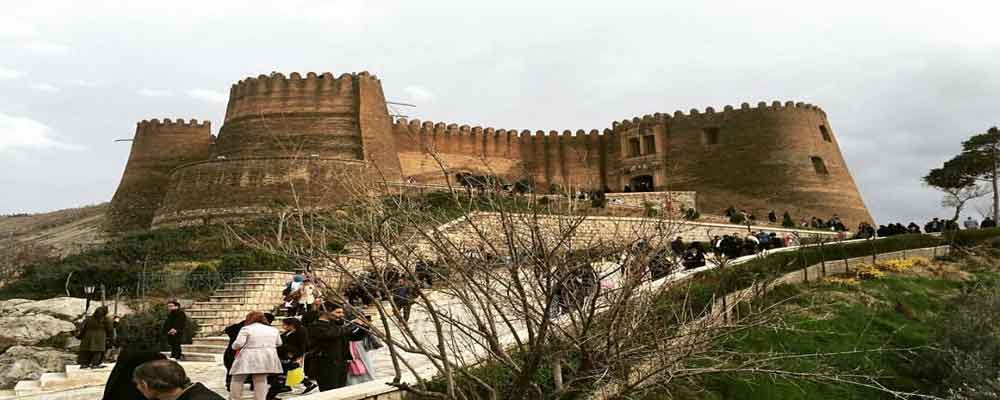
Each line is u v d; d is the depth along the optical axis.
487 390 9.36
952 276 25.44
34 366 20.78
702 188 57.16
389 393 10.48
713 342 10.66
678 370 9.44
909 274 25.19
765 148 55.59
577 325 9.80
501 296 9.41
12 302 24.81
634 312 9.26
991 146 51.53
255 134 49.94
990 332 16.67
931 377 16.59
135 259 32.19
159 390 5.94
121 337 19.89
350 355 11.59
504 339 13.59
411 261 10.44
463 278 9.18
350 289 16.31
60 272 28.84
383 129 51.62
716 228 36.66
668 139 59.97
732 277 17.55
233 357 12.02
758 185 54.97
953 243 28.98
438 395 8.34
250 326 10.47
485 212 11.23
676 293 12.57
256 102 50.97
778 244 31.28
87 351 16.20
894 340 18.41
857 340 18.08
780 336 16.67
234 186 42.38
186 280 26.27
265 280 23.58
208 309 22.05
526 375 8.64
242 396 10.98
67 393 13.75
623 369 9.42
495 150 60.78
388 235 9.79
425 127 56.94
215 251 31.91
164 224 44.72
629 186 60.50
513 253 8.77
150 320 20.98
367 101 50.94
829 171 55.97
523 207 10.43
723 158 57.06
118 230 54.00
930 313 20.75
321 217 10.04
